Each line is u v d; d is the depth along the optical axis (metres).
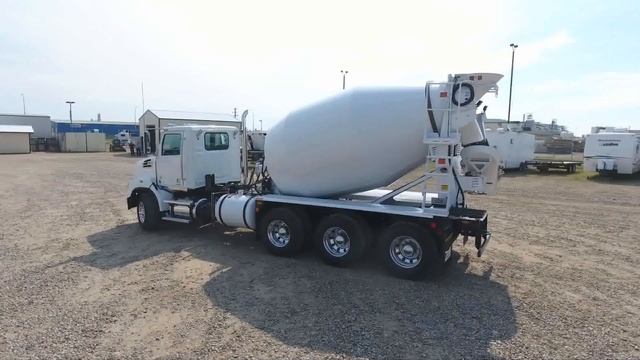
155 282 6.30
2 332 4.68
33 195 15.45
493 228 10.33
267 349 4.34
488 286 6.25
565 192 17.33
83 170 25.86
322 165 7.19
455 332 4.75
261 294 5.83
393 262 6.48
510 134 25.38
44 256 7.65
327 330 4.77
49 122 73.06
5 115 68.81
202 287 6.09
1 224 10.45
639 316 5.27
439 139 6.27
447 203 6.34
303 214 7.37
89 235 9.30
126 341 4.49
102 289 6.00
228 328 4.80
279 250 7.52
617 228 10.40
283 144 7.43
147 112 40.16
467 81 6.12
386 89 6.85
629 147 21.52
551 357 4.23
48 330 4.73
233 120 44.75
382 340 4.55
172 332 4.70
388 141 6.71
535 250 8.31
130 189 9.91
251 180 8.91
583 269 7.15
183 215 9.35
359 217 6.86
